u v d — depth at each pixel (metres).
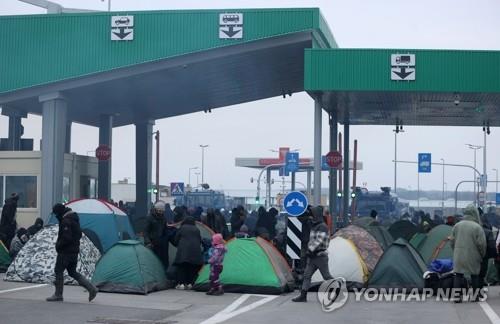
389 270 16.81
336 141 34.03
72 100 33.69
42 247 17.95
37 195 31.39
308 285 15.27
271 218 23.48
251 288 16.61
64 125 30.27
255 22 27.41
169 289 17.22
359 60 25.72
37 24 29.30
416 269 16.92
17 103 32.72
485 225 17.25
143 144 41.75
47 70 29.17
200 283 16.84
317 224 15.33
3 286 16.92
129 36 28.28
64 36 29.02
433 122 36.91
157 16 28.16
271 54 28.94
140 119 41.84
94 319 12.42
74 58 28.94
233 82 34.06
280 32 27.16
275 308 14.35
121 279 16.19
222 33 27.56
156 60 28.16
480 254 15.16
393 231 26.16
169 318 12.90
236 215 22.83
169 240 17.67
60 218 14.68
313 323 12.50
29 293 15.68
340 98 28.34
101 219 19.59
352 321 12.76
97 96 33.25
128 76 29.03
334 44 32.50
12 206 21.70
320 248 15.18
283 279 16.83
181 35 27.97
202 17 27.86
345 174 37.16
